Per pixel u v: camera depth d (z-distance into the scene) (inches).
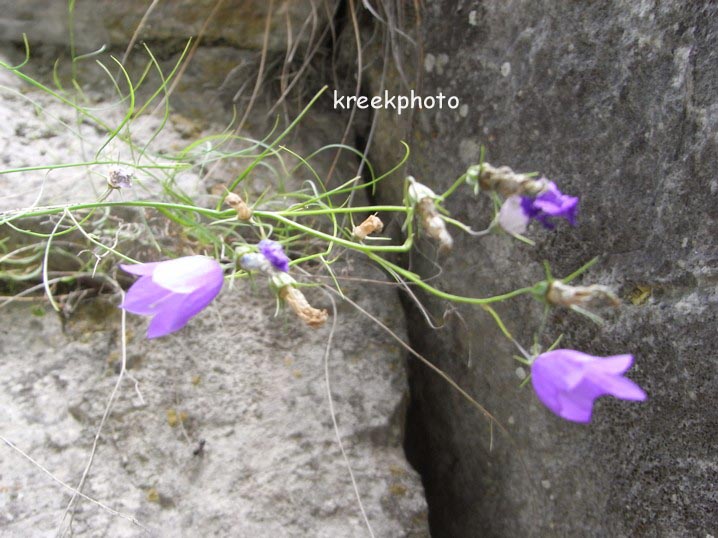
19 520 6.9
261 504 7.5
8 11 9.2
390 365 8.5
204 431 7.8
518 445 8.5
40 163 8.7
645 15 6.8
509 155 7.9
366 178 10.0
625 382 5.1
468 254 8.5
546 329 7.9
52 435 7.5
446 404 9.4
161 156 8.3
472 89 8.2
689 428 6.9
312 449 7.8
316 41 9.9
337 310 8.7
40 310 8.2
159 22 9.4
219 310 8.4
